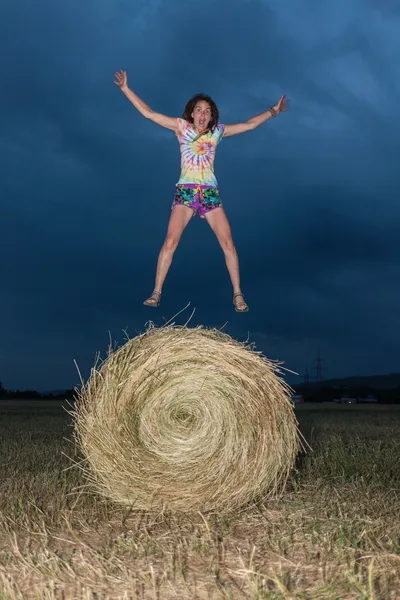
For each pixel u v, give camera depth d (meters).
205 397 5.95
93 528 5.29
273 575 3.76
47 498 6.21
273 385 6.09
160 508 5.92
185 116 6.40
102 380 6.08
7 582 3.74
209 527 5.32
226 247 6.28
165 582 3.88
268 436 6.02
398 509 5.63
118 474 5.96
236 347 6.01
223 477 5.92
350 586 3.70
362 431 14.77
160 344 5.99
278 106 6.69
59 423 17.64
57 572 4.05
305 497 6.29
